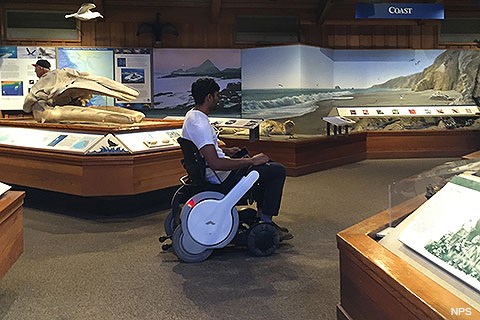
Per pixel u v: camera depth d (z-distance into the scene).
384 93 9.48
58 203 5.08
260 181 3.52
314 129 8.71
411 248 1.93
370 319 1.94
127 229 4.19
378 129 9.45
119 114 5.05
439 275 1.71
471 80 9.61
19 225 2.67
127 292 2.82
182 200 3.52
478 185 1.86
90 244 3.76
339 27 9.62
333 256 3.45
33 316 2.51
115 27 9.14
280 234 3.76
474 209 1.77
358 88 9.40
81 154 4.43
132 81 8.93
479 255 1.60
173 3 9.18
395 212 2.24
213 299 2.71
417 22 9.71
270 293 2.79
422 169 7.77
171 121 5.50
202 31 9.35
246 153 3.88
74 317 2.50
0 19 8.79
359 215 4.71
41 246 3.71
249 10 9.38
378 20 9.63
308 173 7.30
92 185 4.41
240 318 2.47
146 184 4.57
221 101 9.02
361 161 8.86
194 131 3.35
